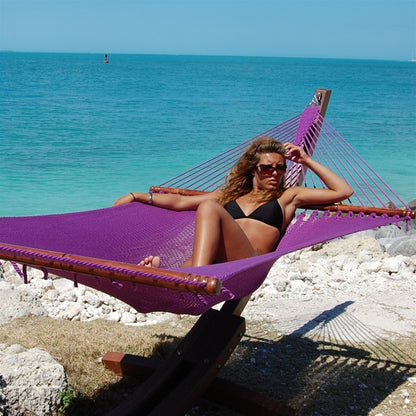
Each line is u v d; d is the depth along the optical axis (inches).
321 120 216.1
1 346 155.4
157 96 1505.9
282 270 264.1
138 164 644.7
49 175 575.8
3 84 1795.0
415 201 467.8
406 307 210.5
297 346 175.3
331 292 234.7
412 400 142.9
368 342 178.9
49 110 1087.6
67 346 161.0
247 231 151.3
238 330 130.8
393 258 271.9
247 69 4387.3
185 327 188.7
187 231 154.1
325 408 140.3
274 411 132.6
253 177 157.9
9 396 131.0
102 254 133.3
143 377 148.3
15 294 189.5
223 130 938.7
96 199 498.6
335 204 162.4
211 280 83.8
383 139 898.1
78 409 136.5
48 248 123.2
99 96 1441.9
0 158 649.6
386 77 3631.9
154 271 87.0
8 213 448.5
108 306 207.2
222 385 138.0
